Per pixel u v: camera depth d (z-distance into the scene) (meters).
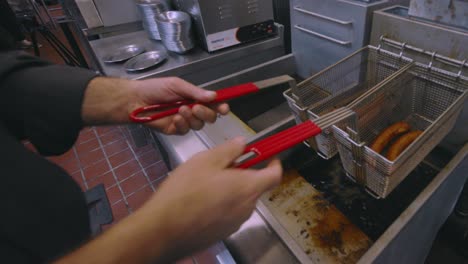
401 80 0.65
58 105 0.50
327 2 0.82
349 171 0.61
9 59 0.50
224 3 1.13
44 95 0.49
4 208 0.32
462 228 0.95
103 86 0.55
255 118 1.08
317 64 0.99
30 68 0.51
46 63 0.56
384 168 0.49
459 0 0.55
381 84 0.59
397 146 0.61
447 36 0.59
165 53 1.25
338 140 0.56
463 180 0.74
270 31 1.30
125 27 1.66
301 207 0.68
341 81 0.77
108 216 1.57
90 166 1.91
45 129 0.51
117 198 1.67
